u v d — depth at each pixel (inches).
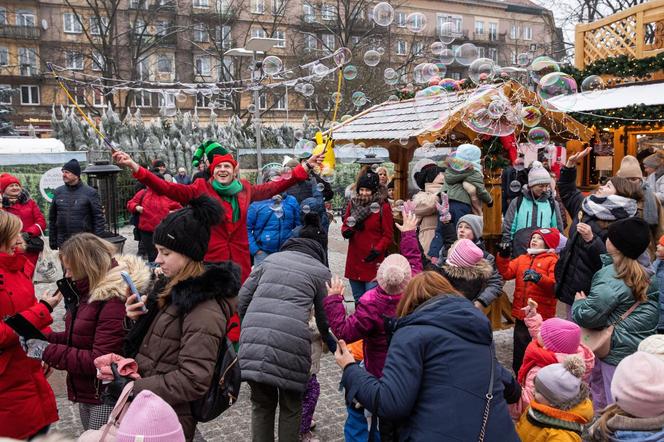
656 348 102.8
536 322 133.7
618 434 86.0
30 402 111.7
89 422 104.6
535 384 101.8
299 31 1299.2
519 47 1680.6
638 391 83.8
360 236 225.1
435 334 80.8
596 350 137.9
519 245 194.5
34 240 236.5
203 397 88.4
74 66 1322.6
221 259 168.1
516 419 119.4
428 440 76.5
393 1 1347.2
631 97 355.3
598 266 153.5
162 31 1246.3
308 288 127.0
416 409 79.6
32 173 543.8
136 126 757.9
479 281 110.0
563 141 256.1
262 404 126.6
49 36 1343.5
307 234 138.0
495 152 224.8
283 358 121.0
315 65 326.6
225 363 89.9
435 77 257.6
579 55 434.6
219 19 1278.3
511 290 276.7
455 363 79.3
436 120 224.7
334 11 1336.1
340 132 290.2
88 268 100.4
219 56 1254.3
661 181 251.4
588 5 887.1
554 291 163.3
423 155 352.5
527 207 202.1
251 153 678.5
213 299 89.4
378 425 95.1
